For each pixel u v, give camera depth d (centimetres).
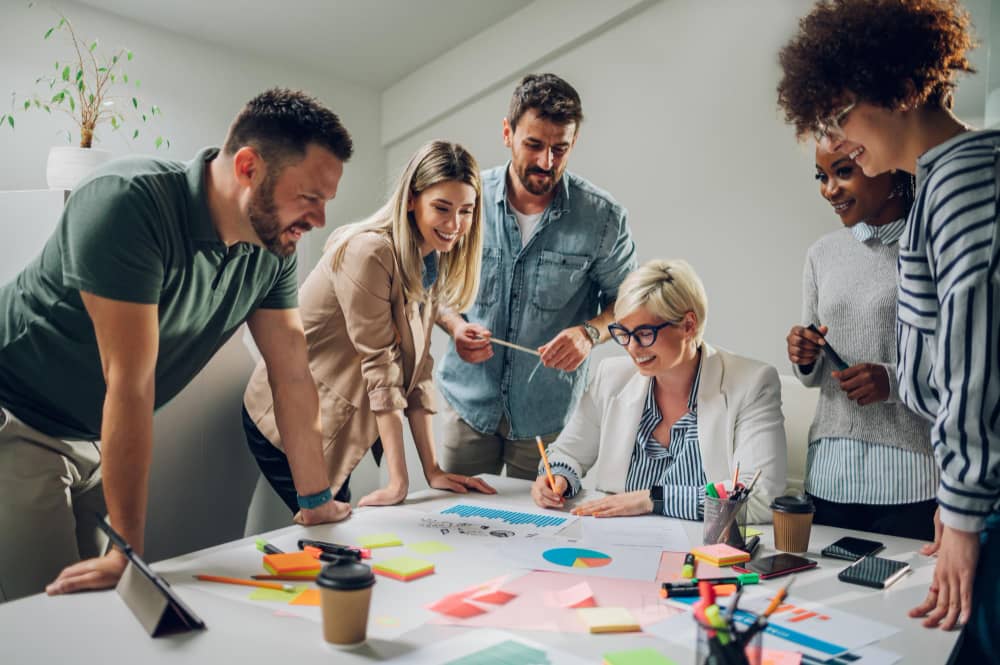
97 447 172
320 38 325
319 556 120
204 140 316
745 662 70
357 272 171
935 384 105
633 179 304
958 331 96
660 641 93
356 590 89
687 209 289
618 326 165
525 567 121
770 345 272
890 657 89
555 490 165
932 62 100
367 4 307
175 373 156
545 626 98
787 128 262
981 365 94
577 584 113
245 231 136
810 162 258
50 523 155
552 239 221
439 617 100
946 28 100
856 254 169
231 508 229
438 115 354
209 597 106
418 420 187
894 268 163
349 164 368
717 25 275
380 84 370
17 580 151
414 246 180
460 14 320
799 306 264
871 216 162
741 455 160
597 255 222
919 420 157
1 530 149
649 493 156
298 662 87
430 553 127
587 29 303
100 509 177
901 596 110
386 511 157
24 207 208
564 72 319
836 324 171
